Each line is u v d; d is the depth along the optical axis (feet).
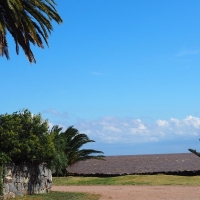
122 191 82.38
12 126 69.72
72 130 136.36
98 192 80.23
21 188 69.82
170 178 112.78
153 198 69.10
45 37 74.69
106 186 99.81
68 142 134.51
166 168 142.92
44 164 77.92
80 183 110.42
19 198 65.77
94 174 136.56
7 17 71.20
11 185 66.54
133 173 134.51
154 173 132.16
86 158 140.15
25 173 71.20
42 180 77.20
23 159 70.85
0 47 67.51
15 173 67.92
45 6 71.15
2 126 70.03
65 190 86.38
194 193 76.48
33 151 70.95
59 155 79.61
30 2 70.79
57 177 128.36
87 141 138.92
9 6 64.23
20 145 68.90
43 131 73.92
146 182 105.09
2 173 63.36
